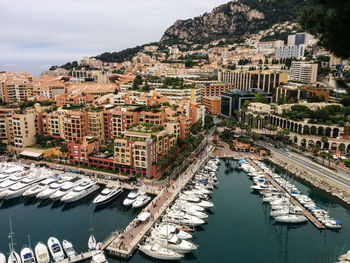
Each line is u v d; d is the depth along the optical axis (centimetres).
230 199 15038
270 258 10619
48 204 14338
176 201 13775
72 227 12288
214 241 11588
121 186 15350
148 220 12356
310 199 14462
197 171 17975
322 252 10988
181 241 10888
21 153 19238
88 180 15562
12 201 14650
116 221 12731
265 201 14688
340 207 14238
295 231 12281
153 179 16100
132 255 10500
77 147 17912
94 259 9744
